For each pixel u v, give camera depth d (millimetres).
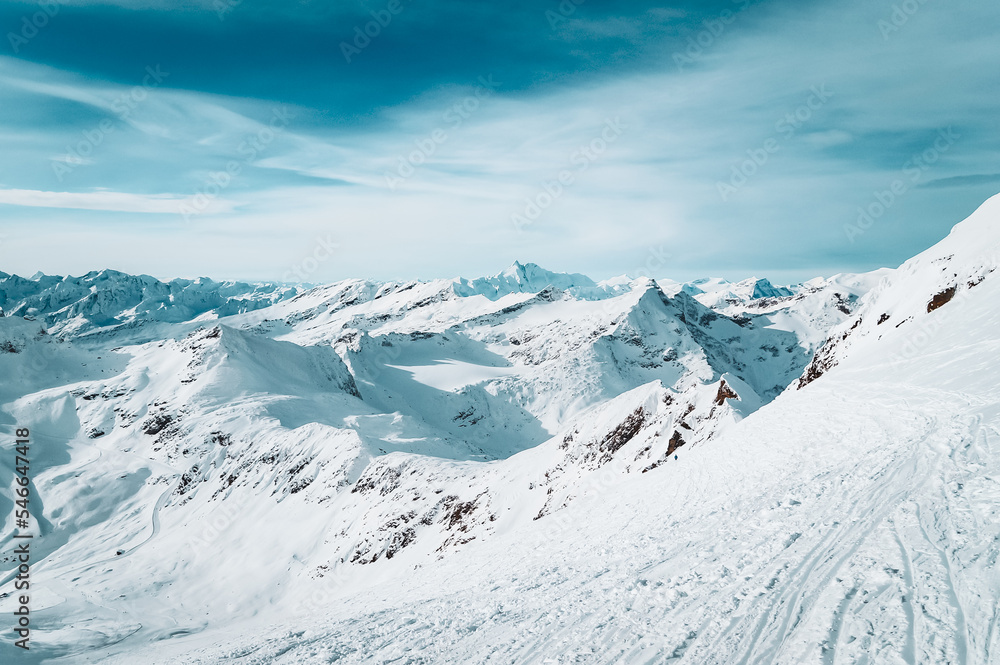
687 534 15117
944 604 7059
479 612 13078
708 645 8023
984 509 9594
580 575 14461
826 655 6773
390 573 57844
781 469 19516
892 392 23750
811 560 9953
